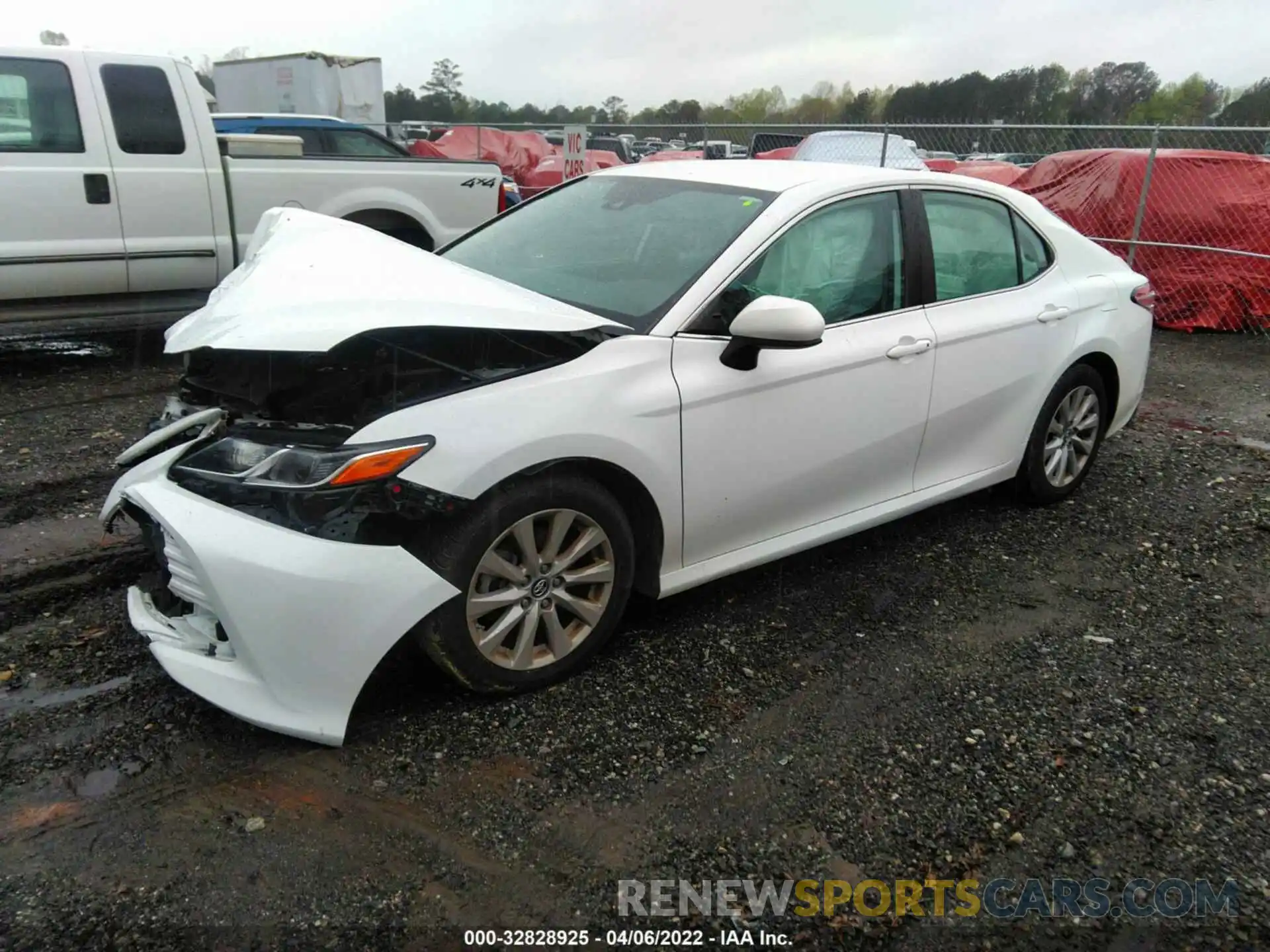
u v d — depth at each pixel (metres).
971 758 2.80
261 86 20.28
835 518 3.66
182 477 2.65
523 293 3.14
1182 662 3.37
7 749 2.63
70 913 2.12
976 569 4.03
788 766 2.73
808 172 3.74
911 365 3.68
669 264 3.30
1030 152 11.40
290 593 2.46
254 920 2.13
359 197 7.25
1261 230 8.82
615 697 3.00
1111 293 4.62
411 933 2.12
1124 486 5.09
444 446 2.57
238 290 2.97
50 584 3.55
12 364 6.47
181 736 2.72
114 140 6.21
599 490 2.92
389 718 2.84
